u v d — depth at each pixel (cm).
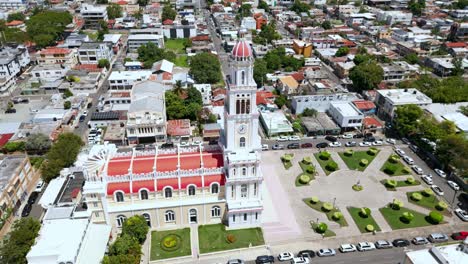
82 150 15300
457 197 13825
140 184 11388
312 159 16112
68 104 19788
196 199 11819
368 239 11856
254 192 11856
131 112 16800
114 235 11775
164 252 11088
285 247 11481
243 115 11044
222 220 12238
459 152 14512
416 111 17138
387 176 15000
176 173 11550
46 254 9369
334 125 18400
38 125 17738
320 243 11669
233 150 11525
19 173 13362
